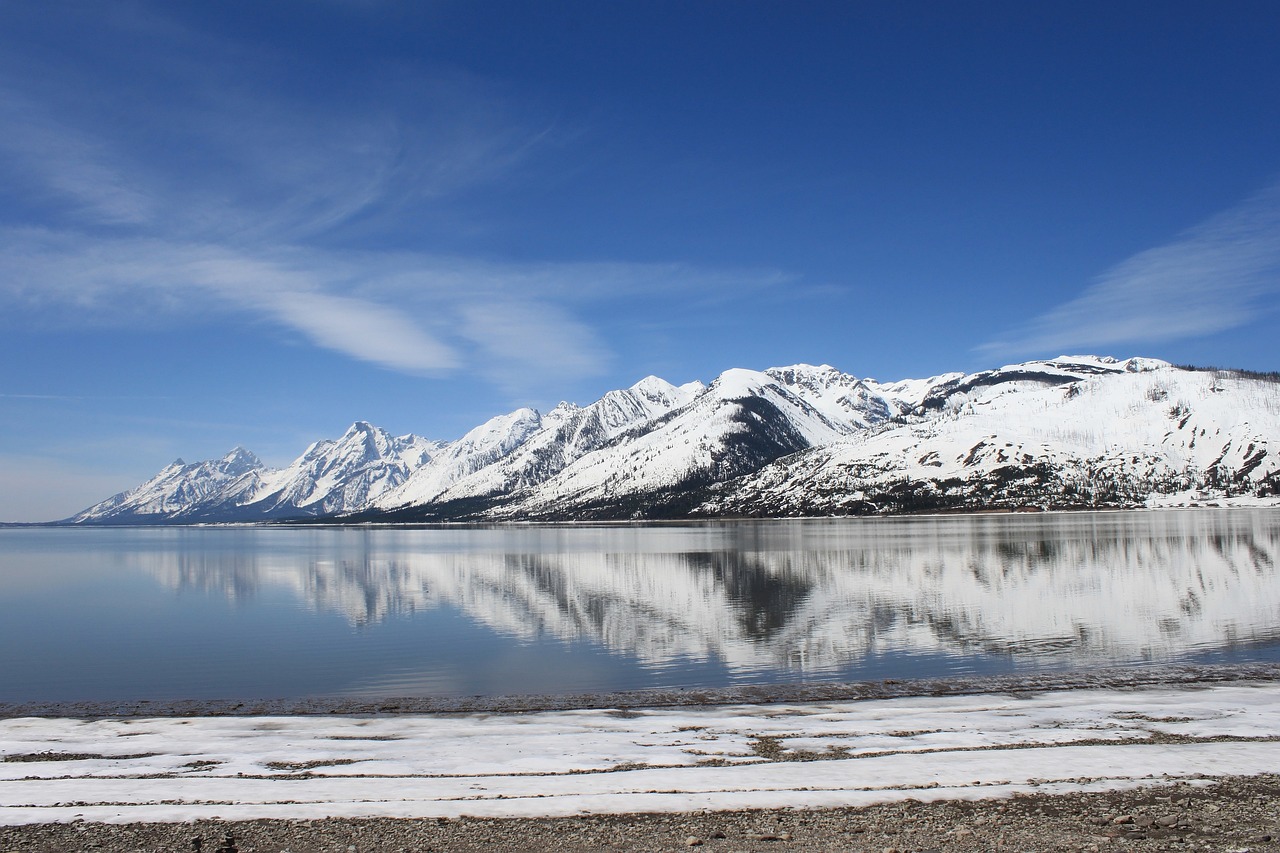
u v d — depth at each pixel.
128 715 36.47
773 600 79.31
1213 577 90.94
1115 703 34.06
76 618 75.25
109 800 22.77
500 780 24.34
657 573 115.44
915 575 101.06
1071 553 130.25
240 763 26.78
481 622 68.44
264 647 56.81
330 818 21.33
